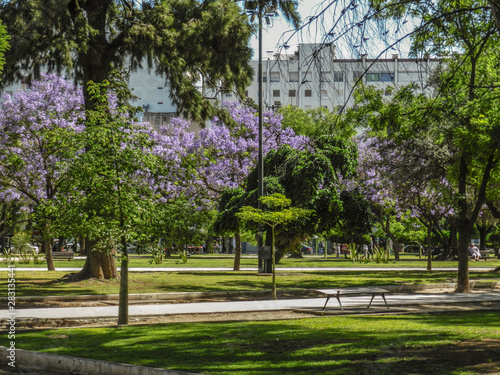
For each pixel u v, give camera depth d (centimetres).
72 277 2234
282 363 791
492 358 788
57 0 2002
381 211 4697
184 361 816
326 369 744
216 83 2359
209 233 4662
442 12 1027
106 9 2284
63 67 2277
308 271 3111
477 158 1998
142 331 1120
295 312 1521
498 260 5284
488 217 4578
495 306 1677
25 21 1986
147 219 1233
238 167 3384
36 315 1360
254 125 3462
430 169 2503
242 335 1057
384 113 1816
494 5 836
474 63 1773
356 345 920
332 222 3164
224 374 722
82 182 1187
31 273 2695
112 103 2353
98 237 1205
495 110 1822
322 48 923
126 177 1215
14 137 2739
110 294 1848
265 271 2880
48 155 2573
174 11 2142
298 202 2853
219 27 1905
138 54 2267
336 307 1606
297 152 2992
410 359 795
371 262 4500
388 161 2800
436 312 1468
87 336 1055
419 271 3256
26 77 2259
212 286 2150
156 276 2520
